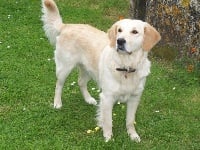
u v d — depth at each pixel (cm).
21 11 573
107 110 344
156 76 446
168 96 412
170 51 486
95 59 355
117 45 325
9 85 407
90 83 429
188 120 379
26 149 331
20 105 385
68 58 375
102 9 605
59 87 386
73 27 376
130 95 343
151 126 369
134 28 326
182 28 476
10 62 448
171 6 483
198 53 466
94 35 366
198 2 463
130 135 354
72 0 626
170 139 355
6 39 497
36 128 355
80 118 373
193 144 351
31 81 419
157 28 498
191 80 439
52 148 334
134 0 534
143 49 330
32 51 476
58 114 376
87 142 343
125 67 331
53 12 380
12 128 353
